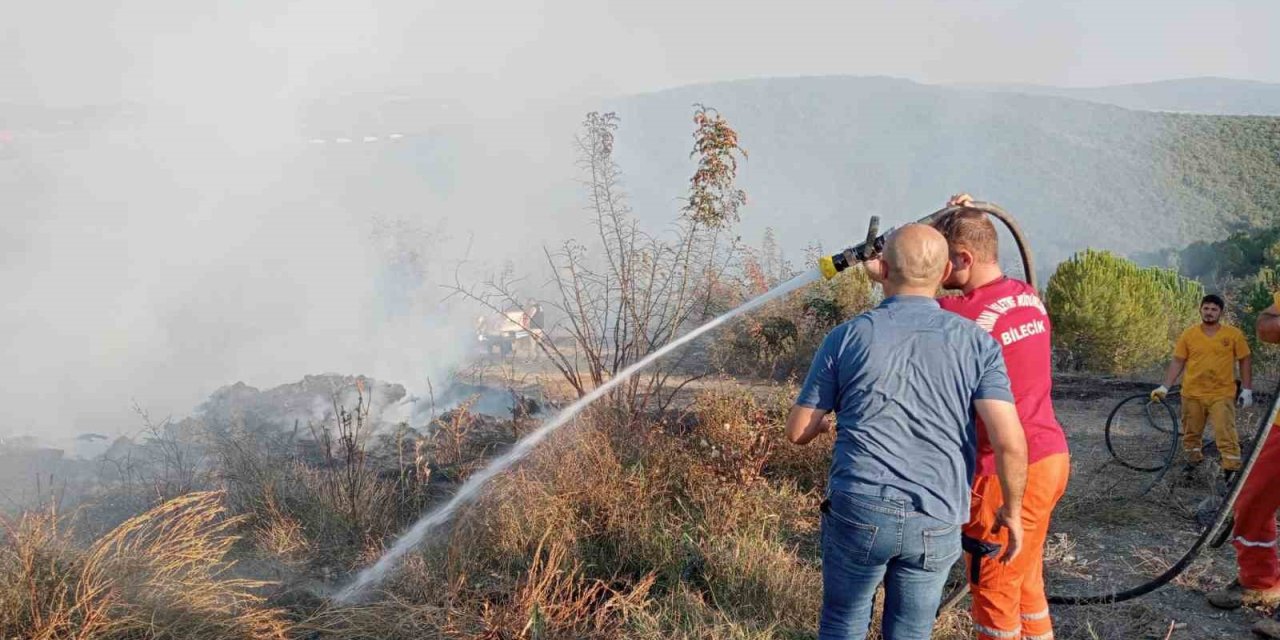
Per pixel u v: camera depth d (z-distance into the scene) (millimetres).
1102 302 13016
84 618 3312
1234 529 4355
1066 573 4848
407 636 3896
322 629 3887
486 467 5926
